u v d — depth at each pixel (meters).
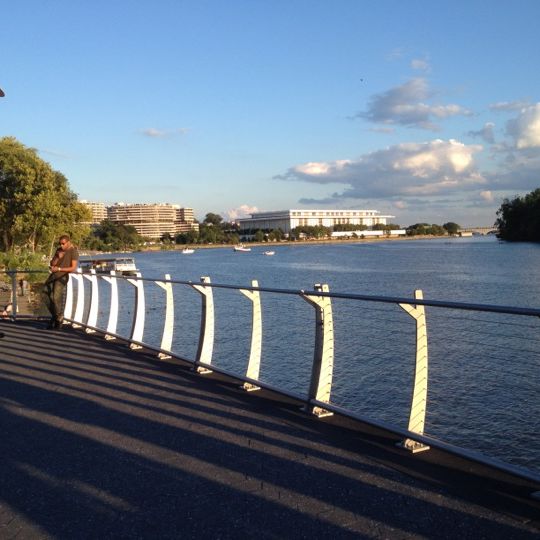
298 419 5.52
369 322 14.99
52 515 3.74
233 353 13.36
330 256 122.38
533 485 3.85
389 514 3.56
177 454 4.73
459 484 3.93
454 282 51.59
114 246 188.12
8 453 4.92
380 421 5.01
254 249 196.38
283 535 3.36
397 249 155.38
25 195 62.03
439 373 6.79
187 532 3.45
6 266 52.88
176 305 24.86
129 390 6.88
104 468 4.50
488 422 6.64
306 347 11.55
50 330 12.26
